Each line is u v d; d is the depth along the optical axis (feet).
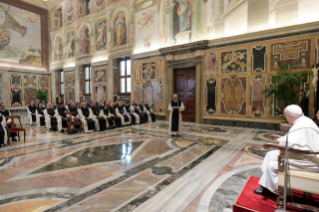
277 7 25.72
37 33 61.98
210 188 10.22
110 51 46.65
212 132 25.50
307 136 7.61
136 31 41.29
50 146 19.26
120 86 47.65
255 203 8.20
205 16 32.01
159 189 10.16
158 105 38.22
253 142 19.93
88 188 10.32
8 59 55.77
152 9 38.52
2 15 54.29
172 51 34.45
